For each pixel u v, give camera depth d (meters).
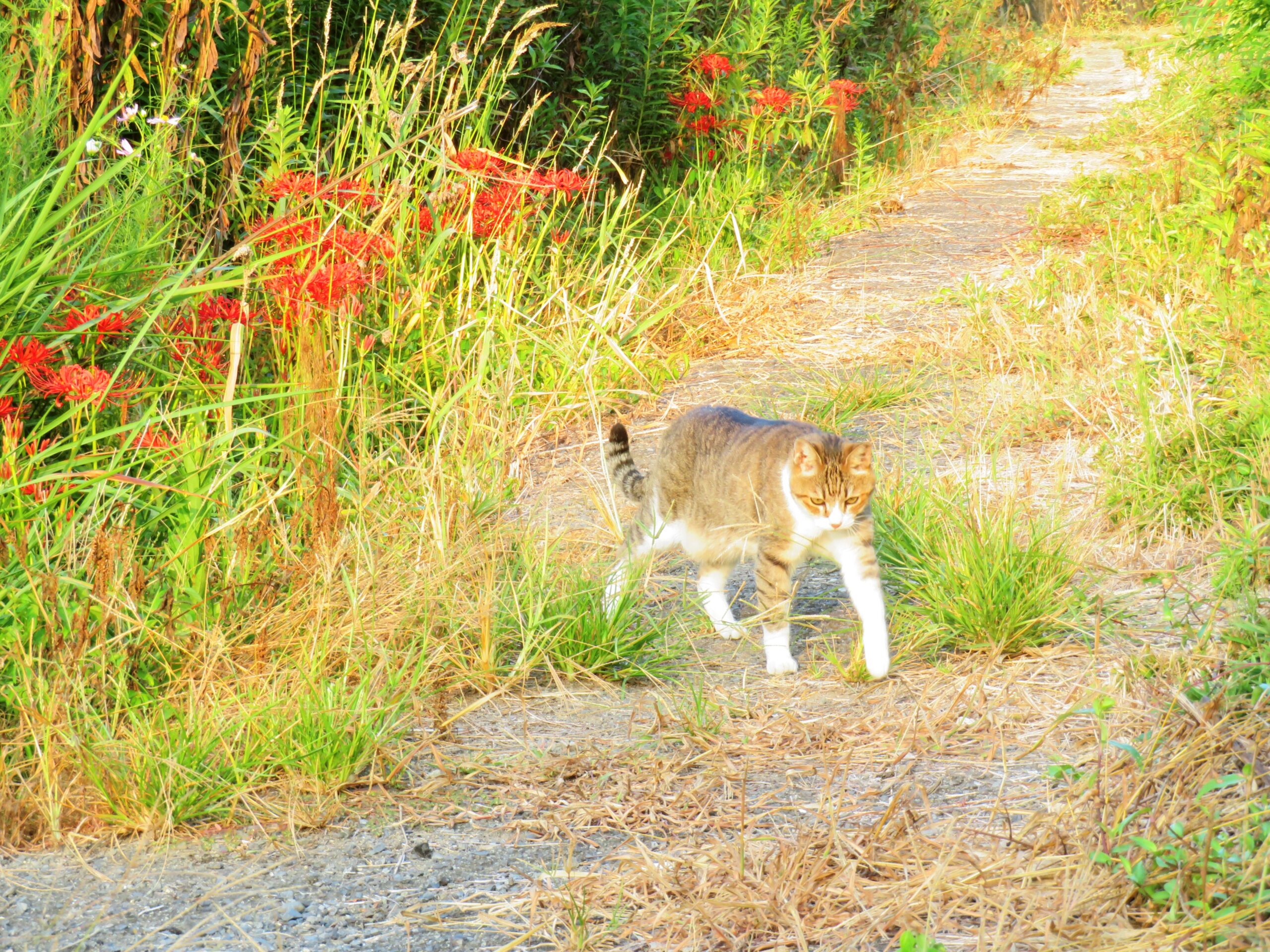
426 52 10.98
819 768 4.73
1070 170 19.38
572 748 4.96
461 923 3.80
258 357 7.88
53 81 7.37
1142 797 4.05
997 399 8.89
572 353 9.45
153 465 6.34
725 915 3.72
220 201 8.52
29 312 6.01
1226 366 8.30
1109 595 6.04
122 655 5.01
